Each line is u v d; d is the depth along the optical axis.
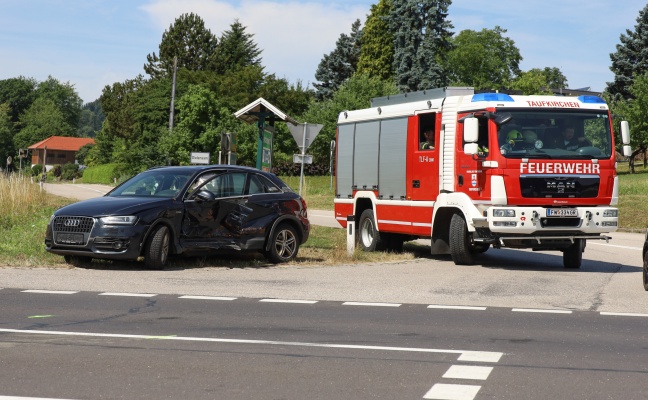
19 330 9.41
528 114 16.70
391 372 7.48
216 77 95.25
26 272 14.91
